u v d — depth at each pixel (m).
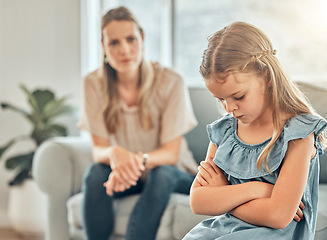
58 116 3.38
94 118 2.43
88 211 2.12
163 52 3.31
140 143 2.42
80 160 2.50
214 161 1.37
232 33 1.25
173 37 3.25
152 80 2.40
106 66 2.43
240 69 1.20
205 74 1.25
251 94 1.23
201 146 2.66
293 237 1.27
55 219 2.43
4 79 3.65
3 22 3.64
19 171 3.51
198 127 2.69
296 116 1.25
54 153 2.45
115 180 2.11
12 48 3.65
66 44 3.62
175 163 2.31
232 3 3.05
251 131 1.33
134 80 2.41
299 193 1.20
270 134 1.29
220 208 1.29
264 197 1.25
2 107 3.30
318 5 2.79
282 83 1.25
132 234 2.03
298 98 1.27
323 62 2.79
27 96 3.36
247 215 1.26
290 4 2.86
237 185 1.29
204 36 3.17
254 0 2.97
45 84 3.63
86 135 3.55
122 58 2.31
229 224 1.33
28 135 3.64
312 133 1.23
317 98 2.28
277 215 1.20
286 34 2.87
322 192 2.01
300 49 2.84
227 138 1.38
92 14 3.60
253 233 1.25
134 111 2.40
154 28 3.41
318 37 2.80
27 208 3.20
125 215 2.13
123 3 3.51
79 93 3.61
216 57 1.23
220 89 1.23
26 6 3.63
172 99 2.38
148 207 2.04
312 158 1.26
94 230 2.11
